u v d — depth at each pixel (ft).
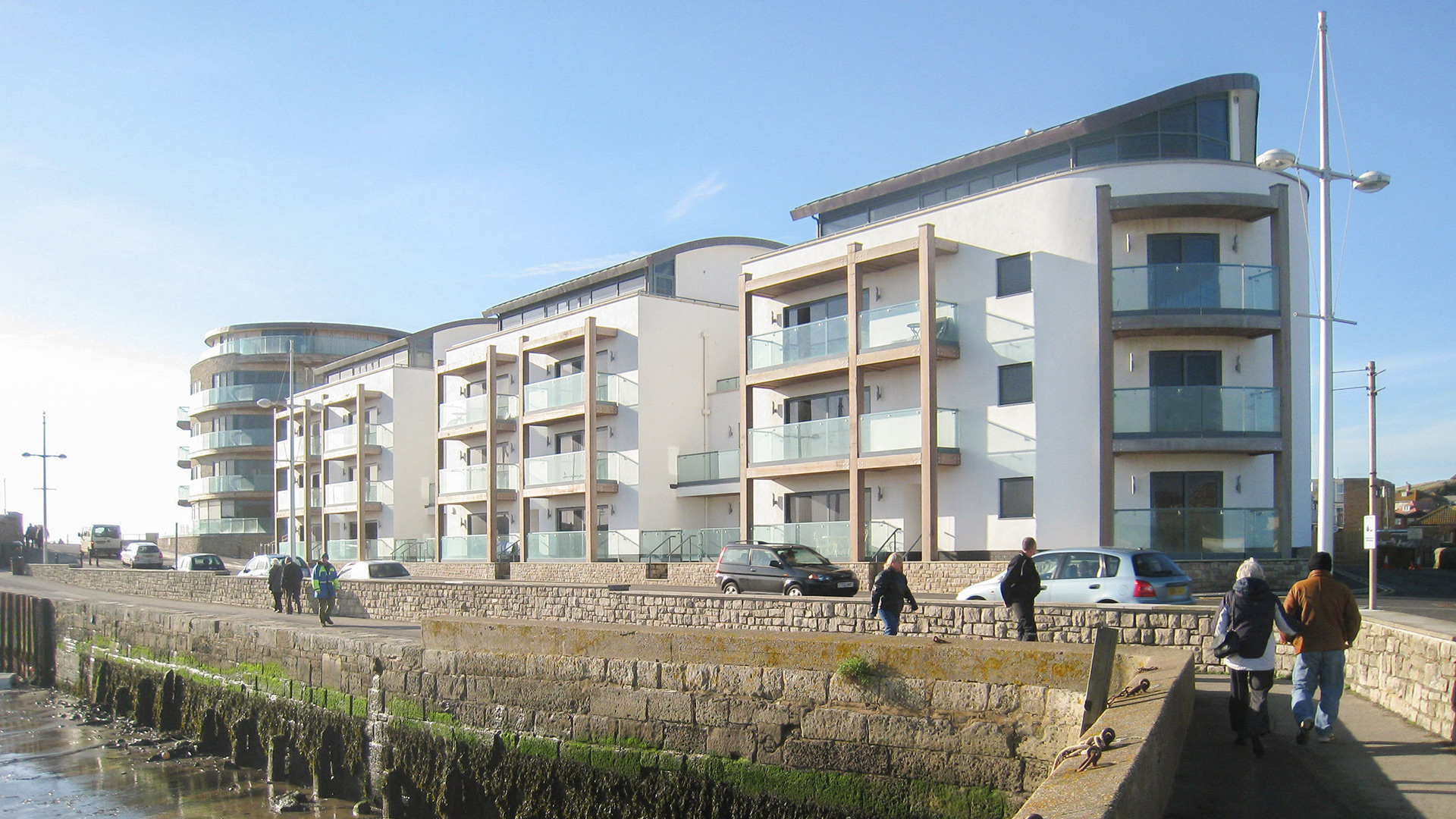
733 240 149.28
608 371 135.13
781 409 115.03
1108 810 17.13
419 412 181.78
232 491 238.68
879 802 36.19
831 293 110.32
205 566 153.99
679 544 125.80
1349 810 24.27
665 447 131.54
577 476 134.51
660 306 132.98
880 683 36.70
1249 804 25.21
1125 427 87.92
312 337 250.57
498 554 149.69
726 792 40.42
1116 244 90.58
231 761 73.36
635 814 43.16
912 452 96.37
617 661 45.09
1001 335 94.27
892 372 102.89
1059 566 59.26
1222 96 95.86
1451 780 26.21
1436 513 191.72
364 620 85.25
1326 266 62.69
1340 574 103.50
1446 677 30.17
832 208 116.06
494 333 164.35
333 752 62.39
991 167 103.76
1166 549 85.76
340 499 190.29
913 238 97.04
